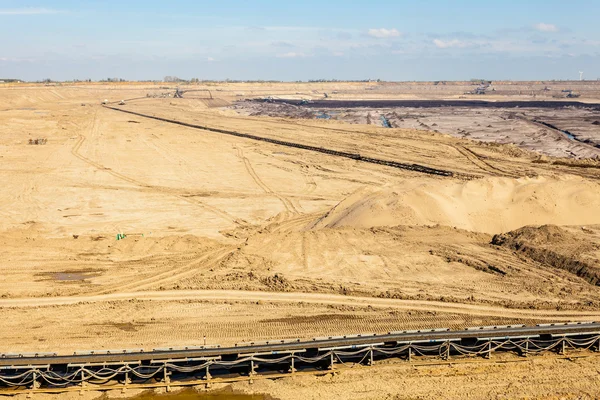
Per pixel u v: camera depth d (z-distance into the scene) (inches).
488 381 970.7
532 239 1539.1
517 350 1064.8
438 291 1270.9
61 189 2620.6
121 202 2426.2
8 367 949.8
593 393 941.2
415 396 933.8
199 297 1253.7
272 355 1000.9
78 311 1194.0
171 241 1694.1
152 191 2625.5
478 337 1040.2
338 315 1159.0
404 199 1822.1
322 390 950.4
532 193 1834.4
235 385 968.9
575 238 1549.0
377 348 1016.2
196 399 937.5
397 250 1518.2
